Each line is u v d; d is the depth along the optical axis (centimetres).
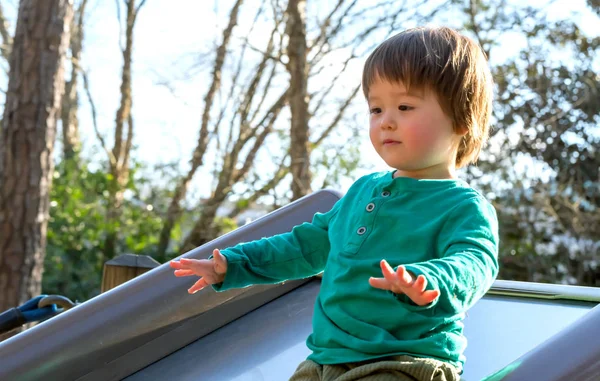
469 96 142
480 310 183
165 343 186
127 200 1037
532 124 826
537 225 819
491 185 829
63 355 170
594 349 121
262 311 205
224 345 188
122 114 1120
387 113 141
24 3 577
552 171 822
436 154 141
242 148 1039
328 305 137
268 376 170
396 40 144
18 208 559
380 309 130
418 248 134
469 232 130
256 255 153
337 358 131
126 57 1117
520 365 123
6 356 166
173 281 190
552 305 183
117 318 179
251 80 1045
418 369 123
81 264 958
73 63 1170
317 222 159
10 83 574
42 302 231
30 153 566
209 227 1022
